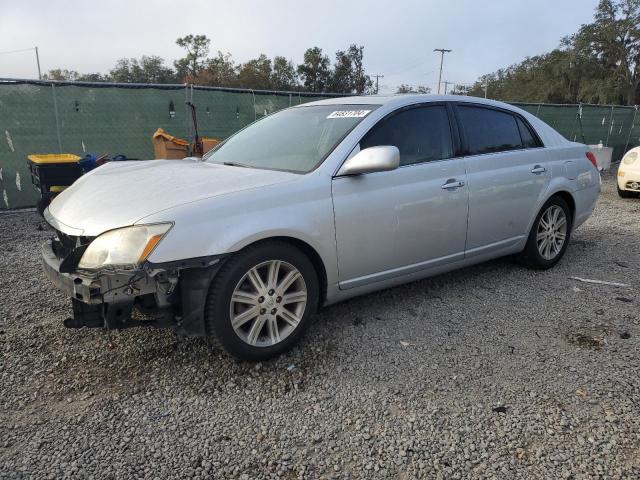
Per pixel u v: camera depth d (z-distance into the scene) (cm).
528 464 233
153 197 298
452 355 333
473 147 425
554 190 484
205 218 282
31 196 841
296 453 241
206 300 293
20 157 827
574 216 521
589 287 459
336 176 335
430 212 382
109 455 238
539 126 497
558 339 356
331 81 6675
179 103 945
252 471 229
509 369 315
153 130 934
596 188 545
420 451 242
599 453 240
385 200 354
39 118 833
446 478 225
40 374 304
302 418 266
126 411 270
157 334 353
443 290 448
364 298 427
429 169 384
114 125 898
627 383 298
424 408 275
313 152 356
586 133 1566
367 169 327
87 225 288
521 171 455
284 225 305
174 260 271
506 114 467
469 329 371
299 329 328
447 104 418
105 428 257
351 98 423
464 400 282
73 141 867
